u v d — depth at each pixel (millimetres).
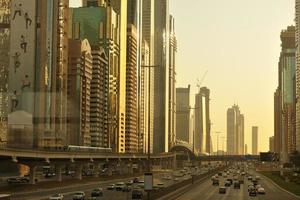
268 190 162375
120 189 151125
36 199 111062
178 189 139750
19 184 150125
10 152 135500
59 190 145375
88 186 171000
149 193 91375
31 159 154625
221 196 130000
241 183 194625
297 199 125062
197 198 121062
